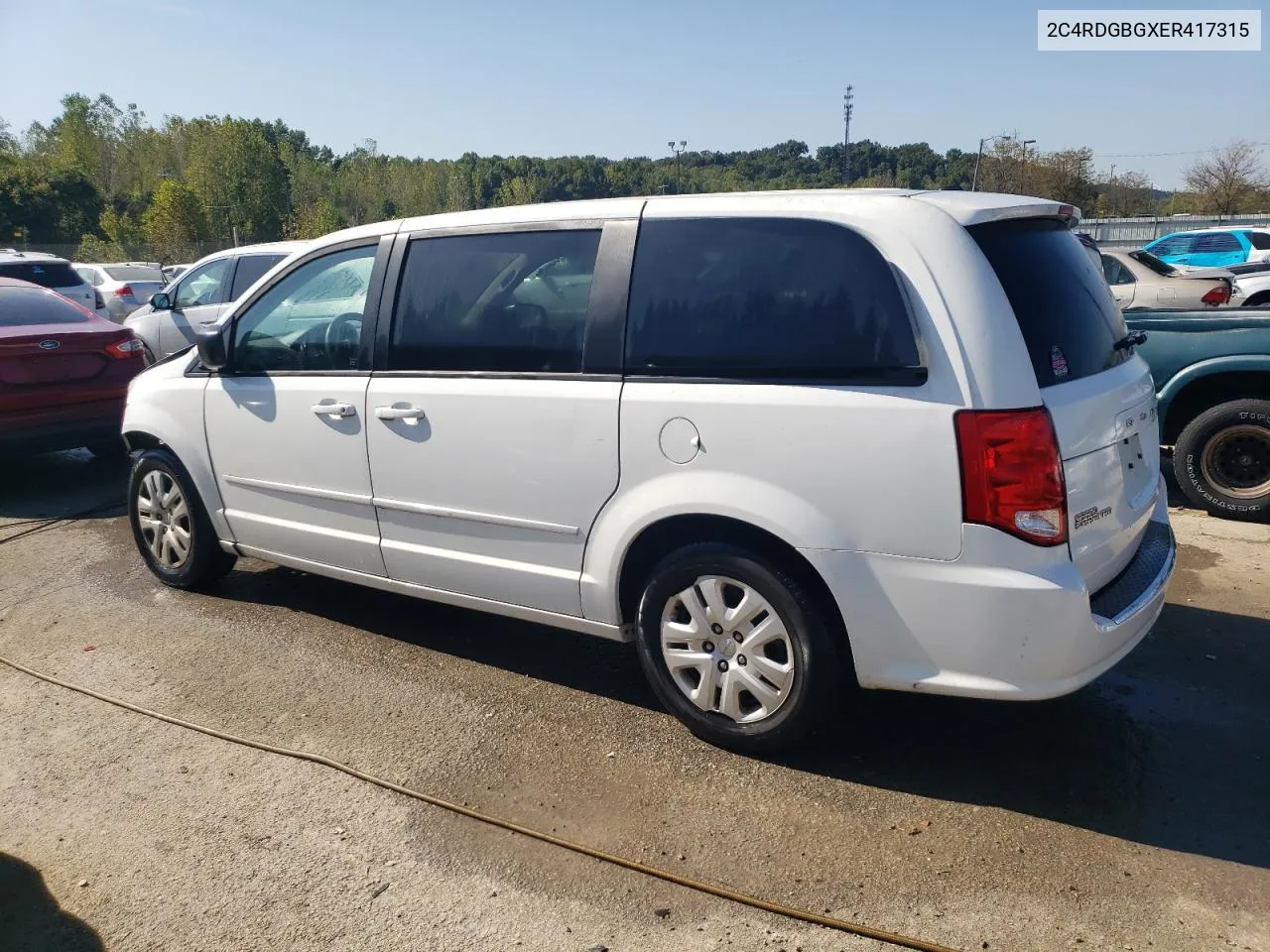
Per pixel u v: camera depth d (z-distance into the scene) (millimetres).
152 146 84750
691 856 2908
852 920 2619
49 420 7180
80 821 3199
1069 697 3801
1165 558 3486
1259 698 3770
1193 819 3020
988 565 2857
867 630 3051
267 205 69312
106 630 4754
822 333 3070
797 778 3289
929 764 3359
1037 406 2855
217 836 3092
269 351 4527
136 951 2615
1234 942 2500
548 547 3668
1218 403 6188
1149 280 10328
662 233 3414
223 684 4129
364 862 2943
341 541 4316
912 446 2895
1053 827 2992
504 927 2650
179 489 5023
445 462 3850
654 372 3346
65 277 15766
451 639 4547
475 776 3371
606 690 3988
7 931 2709
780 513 3084
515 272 3719
